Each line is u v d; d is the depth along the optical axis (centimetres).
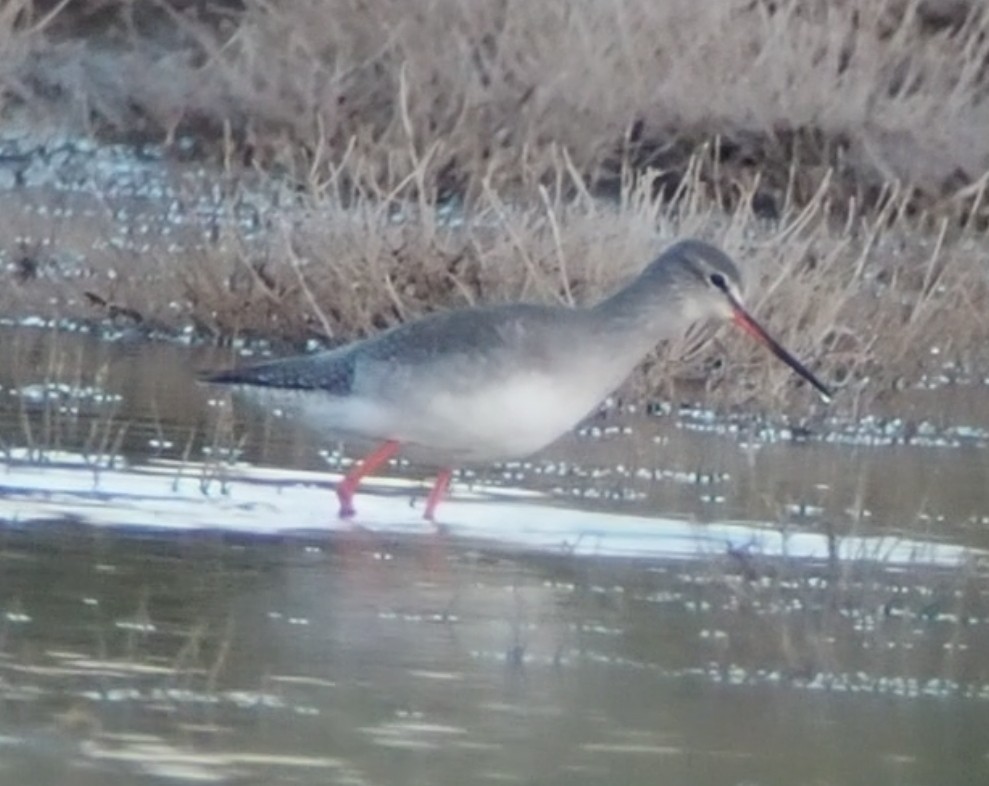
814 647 1066
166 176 2264
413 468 1396
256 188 2198
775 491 1394
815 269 1823
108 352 1672
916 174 2269
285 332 1766
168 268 1842
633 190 2094
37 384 1532
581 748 908
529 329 1262
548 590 1142
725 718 961
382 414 1266
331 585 1123
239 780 844
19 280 1848
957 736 955
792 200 2123
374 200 2036
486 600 1114
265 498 1292
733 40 2339
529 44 2316
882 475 1472
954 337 1833
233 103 2327
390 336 1274
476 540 1237
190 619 1045
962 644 1091
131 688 945
